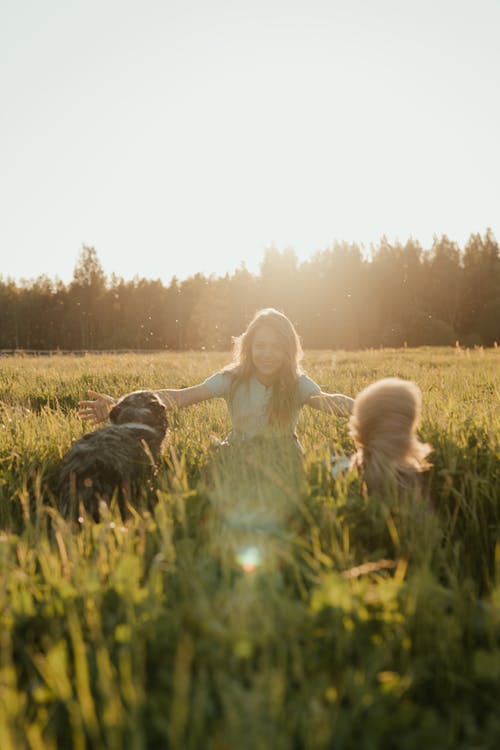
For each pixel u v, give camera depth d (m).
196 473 4.23
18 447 4.70
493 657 1.88
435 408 5.90
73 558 2.43
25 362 20.00
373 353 25.56
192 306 95.69
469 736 1.64
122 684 1.77
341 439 5.07
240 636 1.88
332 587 2.08
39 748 1.53
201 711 1.63
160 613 2.04
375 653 1.89
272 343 4.77
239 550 2.52
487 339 78.06
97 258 97.06
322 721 1.57
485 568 2.84
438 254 87.56
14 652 2.01
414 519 2.88
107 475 3.77
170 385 10.61
